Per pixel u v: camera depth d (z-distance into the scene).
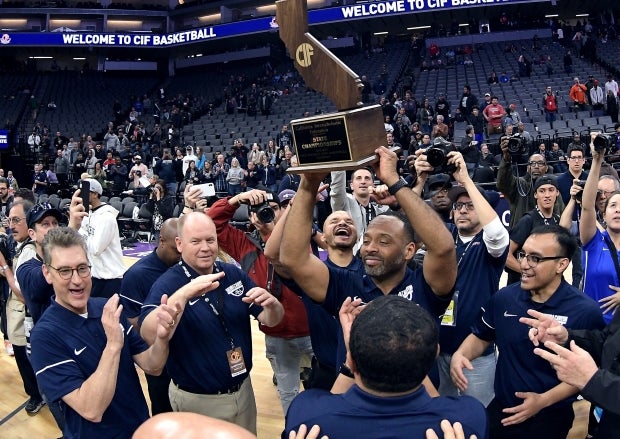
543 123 11.83
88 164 13.03
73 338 1.90
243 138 16.00
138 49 24.66
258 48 22.95
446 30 20.73
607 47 17.78
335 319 2.18
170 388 2.29
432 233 1.62
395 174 1.61
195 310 2.18
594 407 2.70
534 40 18.20
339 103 1.58
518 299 2.11
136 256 8.85
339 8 19.59
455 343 2.42
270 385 3.89
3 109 20.73
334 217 2.54
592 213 2.95
